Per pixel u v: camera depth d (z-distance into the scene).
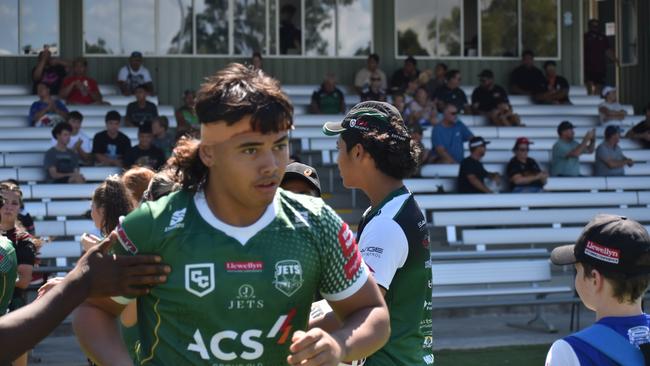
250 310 2.53
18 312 2.42
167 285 2.53
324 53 18.62
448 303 10.74
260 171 2.51
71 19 17.42
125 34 17.73
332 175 15.04
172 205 2.61
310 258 2.59
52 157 12.99
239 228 2.56
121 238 2.57
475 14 19.28
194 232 2.55
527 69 18.75
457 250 12.85
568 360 2.96
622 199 13.98
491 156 15.47
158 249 2.54
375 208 3.71
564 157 15.13
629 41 20.98
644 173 15.86
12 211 7.03
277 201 2.63
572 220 13.14
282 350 2.58
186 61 18.03
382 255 3.52
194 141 2.66
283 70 18.44
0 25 17.12
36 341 2.42
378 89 16.91
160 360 2.57
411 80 17.64
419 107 16.20
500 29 19.45
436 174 14.45
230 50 18.20
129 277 2.50
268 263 2.55
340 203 14.47
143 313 2.62
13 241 7.07
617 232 2.99
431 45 19.12
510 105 17.12
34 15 17.28
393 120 3.75
